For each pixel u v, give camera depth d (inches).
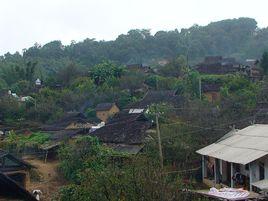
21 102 2950.3
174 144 1268.5
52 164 1745.8
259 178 935.0
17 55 6456.7
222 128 1439.5
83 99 3051.2
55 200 960.9
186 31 6697.8
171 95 2465.6
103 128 1804.9
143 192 574.9
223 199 791.7
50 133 2274.9
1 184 401.7
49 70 5285.4
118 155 1338.6
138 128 1662.2
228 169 1126.4
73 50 6294.3
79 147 1422.2
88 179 625.6
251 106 1787.6
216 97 2519.7
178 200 588.7
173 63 3639.3
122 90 3110.2
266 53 2955.2
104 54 5979.3
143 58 5905.5
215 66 3257.9
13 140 2058.3
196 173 1246.9
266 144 990.4
